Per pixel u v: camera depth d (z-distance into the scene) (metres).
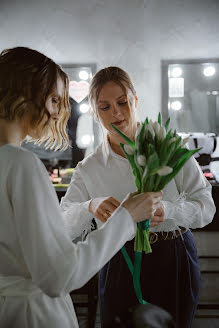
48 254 0.61
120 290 1.12
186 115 2.59
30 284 0.70
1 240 0.66
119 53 2.57
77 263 0.62
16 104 0.67
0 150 0.65
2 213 0.64
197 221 1.11
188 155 0.81
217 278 2.23
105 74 1.11
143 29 2.53
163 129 0.79
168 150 0.77
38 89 0.68
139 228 0.91
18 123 0.69
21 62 0.67
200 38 2.50
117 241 0.70
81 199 1.24
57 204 0.66
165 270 1.10
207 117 2.58
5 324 0.69
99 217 1.00
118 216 0.71
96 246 0.66
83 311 2.13
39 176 0.64
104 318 1.16
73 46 2.59
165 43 2.53
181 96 2.58
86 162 1.22
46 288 0.61
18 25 2.59
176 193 1.15
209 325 1.95
